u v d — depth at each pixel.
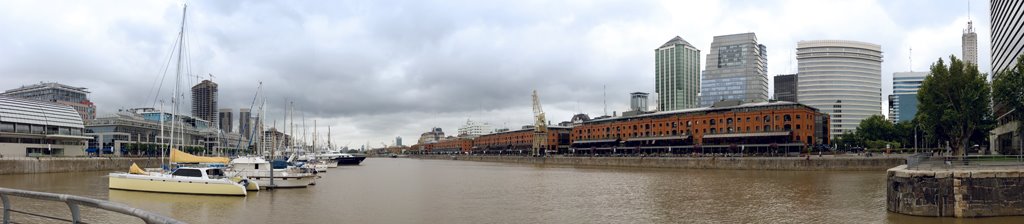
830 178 87.38
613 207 53.00
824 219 43.50
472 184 83.31
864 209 48.12
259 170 69.31
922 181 38.12
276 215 47.31
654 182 85.00
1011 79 76.25
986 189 37.25
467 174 116.06
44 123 139.00
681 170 125.12
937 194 37.56
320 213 48.72
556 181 89.81
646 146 195.88
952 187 37.38
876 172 101.94
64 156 124.88
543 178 98.94
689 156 147.88
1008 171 37.47
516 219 45.94
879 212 45.56
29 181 82.00
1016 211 37.19
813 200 56.09
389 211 50.34
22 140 133.62
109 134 185.62
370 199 59.78
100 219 39.78
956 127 86.38
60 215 39.47
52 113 143.25
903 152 138.25
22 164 98.19
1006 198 37.25
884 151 139.50
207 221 44.09
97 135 185.88
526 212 49.91
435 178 99.81
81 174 98.88
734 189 70.31
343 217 46.59
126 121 189.62
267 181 67.69
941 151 121.75
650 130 198.25
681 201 57.16
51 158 104.50
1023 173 37.50
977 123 86.12
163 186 59.41
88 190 65.56
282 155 151.38
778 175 98.62
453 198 61.47
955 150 87.62
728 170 121.44
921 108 90.12
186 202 53.91
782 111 157.25
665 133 191.75
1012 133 101.06
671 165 141.25
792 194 62.69
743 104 179.25
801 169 114.62
